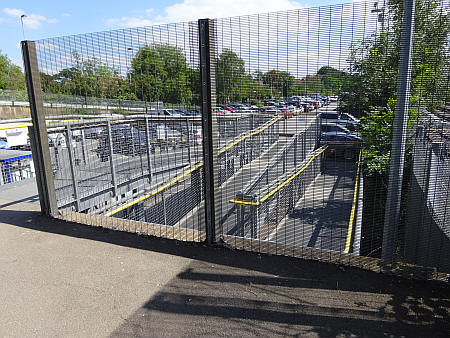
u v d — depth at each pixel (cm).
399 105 270
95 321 242
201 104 329
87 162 593
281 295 266
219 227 359
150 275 302
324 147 523
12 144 827
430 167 313
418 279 282
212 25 315
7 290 284
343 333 222
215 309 251
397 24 270
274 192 510
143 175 634
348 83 293
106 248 357
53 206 452
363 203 520
